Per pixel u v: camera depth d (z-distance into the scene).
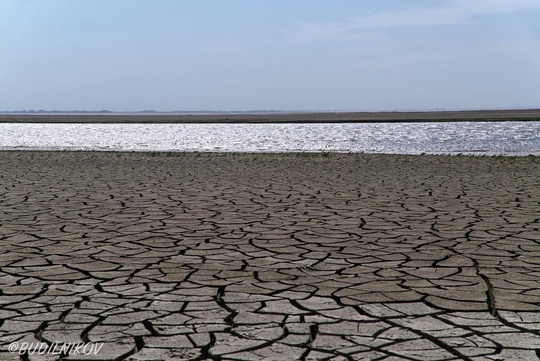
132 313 3.73
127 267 4.87
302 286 4.31
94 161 16.83
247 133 41.00
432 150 22.66
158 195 9.37
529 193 9.43
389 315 3.68
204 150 23.59
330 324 3.52
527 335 3.34
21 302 3.96
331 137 34.06
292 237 6.02
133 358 3.03
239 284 4.37
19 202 8.59
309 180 11.59
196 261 5.05
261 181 11.45
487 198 8.84
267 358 3.02
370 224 6.72
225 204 8.32
